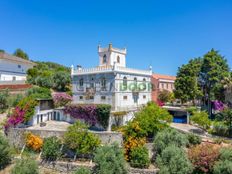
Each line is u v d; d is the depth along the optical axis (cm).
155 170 2983
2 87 5766
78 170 2922
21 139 3750
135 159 3161
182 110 5122
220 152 2869
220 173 2658
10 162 3372
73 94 4972
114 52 5138
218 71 5200
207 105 5481
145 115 3694
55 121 4616
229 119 4103
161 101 6134
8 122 3966
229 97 5131
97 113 4025
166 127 3716
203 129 4400
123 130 3603
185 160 2859
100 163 2897
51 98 4831
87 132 3409
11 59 6794
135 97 4819
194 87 5266
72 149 3375
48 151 3309
